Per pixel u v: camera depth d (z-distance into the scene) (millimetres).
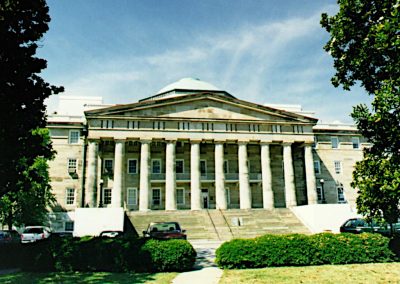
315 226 40812
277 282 13094
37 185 41719
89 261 16594
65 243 17125
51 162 48281
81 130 49844
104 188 48688
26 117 18031
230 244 16812
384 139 15125
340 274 14344
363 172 16031
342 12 16500
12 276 15516
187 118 47875
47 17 18953
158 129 46969
